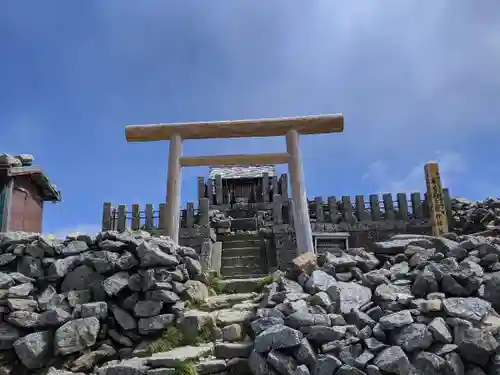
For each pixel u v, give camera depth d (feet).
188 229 49.96
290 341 13.21
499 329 12.48
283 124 27.04
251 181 73.72
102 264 17.69
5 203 31.17
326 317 14.15
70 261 18.24
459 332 12.67
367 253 18.85
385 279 16.30
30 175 33.60
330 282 16.49
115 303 17.12
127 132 27.22
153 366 13.88
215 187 69.15
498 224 38.93
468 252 16.96
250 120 27.25
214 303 18.28
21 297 16.87
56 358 15.30
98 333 16.16
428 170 39.63
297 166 26.23
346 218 52.54
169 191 25.98
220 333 15.93
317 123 26.94
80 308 16.37
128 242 18.51
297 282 17.75
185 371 13.53
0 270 18.28
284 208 51.80
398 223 51.85
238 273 36.96
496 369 11.87
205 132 27.27
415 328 12.94
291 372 12.84
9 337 15.67
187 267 19.47
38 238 18.83
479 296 14.52
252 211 62.23
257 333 14.37
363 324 14.03
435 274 15.38
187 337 15.90
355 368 12.45
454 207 50.37
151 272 17.08
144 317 16.42
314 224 52.01
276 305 15.80
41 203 36.45
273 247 47.37
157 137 27.45
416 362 12.34
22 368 15.35
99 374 13.80
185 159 26.73
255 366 13.56
